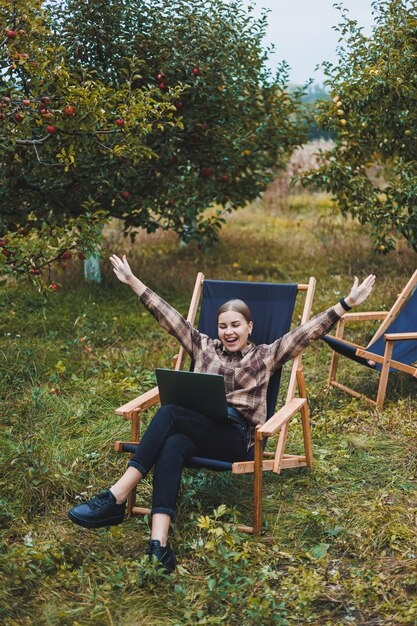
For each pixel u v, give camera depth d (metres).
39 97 5.22
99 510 3.30
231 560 3.25
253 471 3.52
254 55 7.73
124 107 5.44
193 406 3.62
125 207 7.50
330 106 7.47
